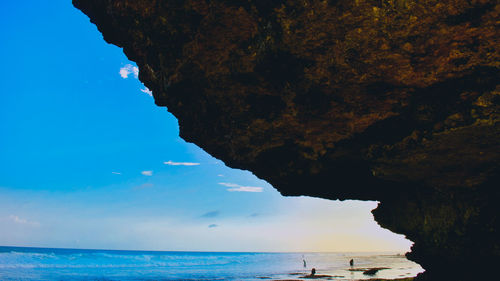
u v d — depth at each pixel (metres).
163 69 8.77
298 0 5.92
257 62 7.19
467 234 9.60
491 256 9.29
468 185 8.56
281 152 9.80
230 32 7.00
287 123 8.47
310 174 10.64
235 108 8.84
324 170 10.22
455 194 9.38
